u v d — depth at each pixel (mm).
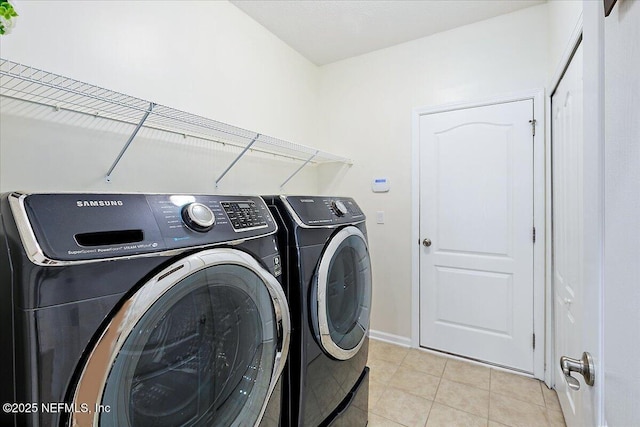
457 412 1798
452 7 2131
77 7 1296
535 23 2115
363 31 2422
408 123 2602
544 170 2092
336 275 1387
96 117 1370
